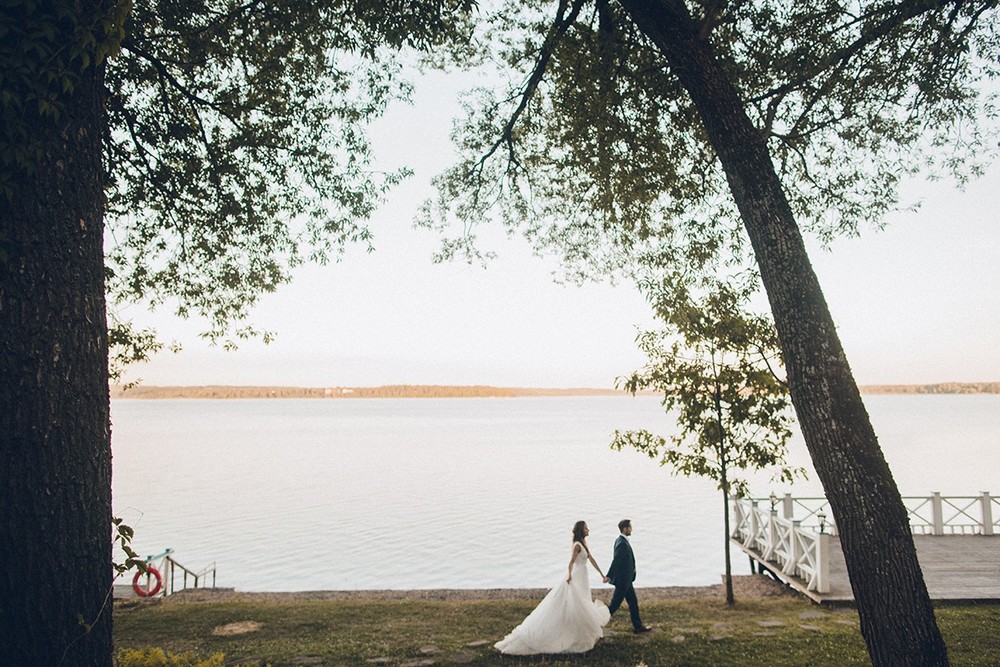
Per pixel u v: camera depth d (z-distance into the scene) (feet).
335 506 111.96
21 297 11.44
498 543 81.46
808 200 32.73
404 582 63.72
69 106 12.29
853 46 26.40
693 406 39.70
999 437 252.42
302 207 35.91
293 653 29.37
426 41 25.86
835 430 16.80
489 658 28.60
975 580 38.99
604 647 29.91
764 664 26.40
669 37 19.62
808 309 17.61
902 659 15.76
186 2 27.35
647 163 33.45
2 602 11.05
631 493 125.29
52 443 11.52
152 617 36.73
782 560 45.16
